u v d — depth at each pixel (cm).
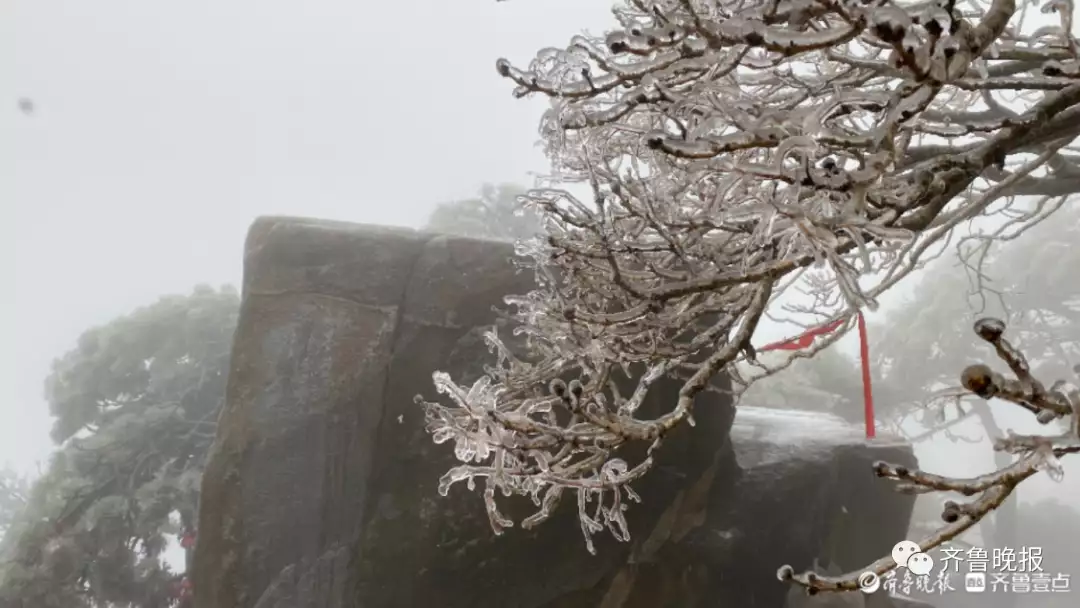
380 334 462
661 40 164
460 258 470
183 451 762
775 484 567
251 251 491
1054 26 202
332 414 458
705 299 277
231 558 454
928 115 273
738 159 191
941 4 137
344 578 446
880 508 646
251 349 472
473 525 448
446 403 446
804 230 162
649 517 499
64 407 790
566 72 215
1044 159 259
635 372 452
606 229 256
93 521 697
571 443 210
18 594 665
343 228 491
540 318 274
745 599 528
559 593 463
